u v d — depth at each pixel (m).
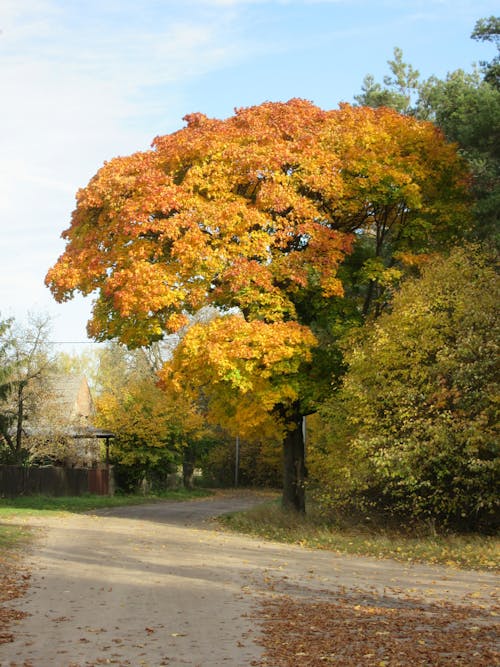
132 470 50.53
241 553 17.72
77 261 25.84
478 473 19.84
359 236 29.34
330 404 23.47
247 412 24.83
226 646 8.62
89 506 36.97
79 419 45.31
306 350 23.78
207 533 23.28
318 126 26.39
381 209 27.09
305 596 11.92
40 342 40.97
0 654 8.20
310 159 24.77
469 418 19.47
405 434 20.39
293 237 25.27
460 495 20.08
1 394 38.78
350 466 21.73
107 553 17.22
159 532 23.09
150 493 51.41
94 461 47.97
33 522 25.62
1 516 27.58
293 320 25.67
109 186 25.64
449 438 19.03
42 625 9.65
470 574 14.45
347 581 13.52
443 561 16.41
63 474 42.78
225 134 25.45
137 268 23.28
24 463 40.09
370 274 25.38
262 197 23.84
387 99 40.31
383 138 26.20
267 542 20.77
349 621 10.00
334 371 25.73
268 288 23.30
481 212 26.06
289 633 9.30
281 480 63.66
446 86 31.78
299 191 25.56
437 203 26.58
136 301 23.03
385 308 26.16
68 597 11.61
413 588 12.73
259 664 7.87
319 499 23.52
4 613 10.31
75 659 8.01
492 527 21.83
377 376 20.48
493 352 19.16
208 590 12.33
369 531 22.45
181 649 8.47
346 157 25.30
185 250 23.11
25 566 14.84
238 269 23.03
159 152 26.55
